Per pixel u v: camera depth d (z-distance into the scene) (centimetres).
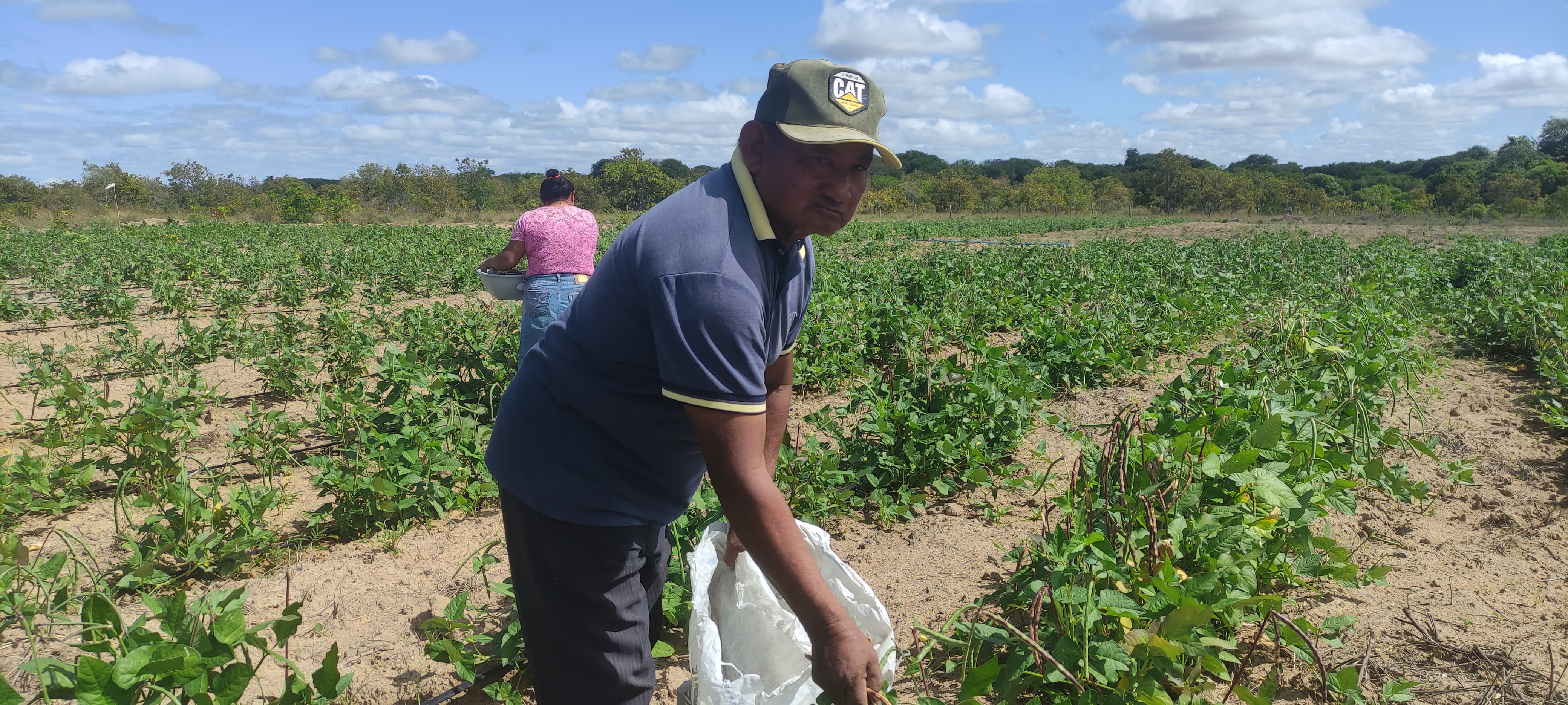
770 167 170
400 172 5369
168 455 413
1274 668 237
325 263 1677
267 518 426
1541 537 384
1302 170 10344
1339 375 480
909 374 570
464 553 389
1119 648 232
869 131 168
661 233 167
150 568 313
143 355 720
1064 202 6250
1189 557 281
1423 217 4894
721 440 164
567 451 191
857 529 420
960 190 6044
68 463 473
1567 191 4750
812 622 165
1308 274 1305
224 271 1389
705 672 205
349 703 283
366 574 370
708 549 235
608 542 197
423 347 650
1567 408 587
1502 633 303
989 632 249
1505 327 781
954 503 448
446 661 281
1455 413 583
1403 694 242
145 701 191
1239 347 798
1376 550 376
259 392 678
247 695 281
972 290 1045
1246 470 298
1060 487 457
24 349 812
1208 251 1795
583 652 205
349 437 498
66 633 311
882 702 166
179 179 5147
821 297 900
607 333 178
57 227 2775
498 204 5266
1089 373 673
